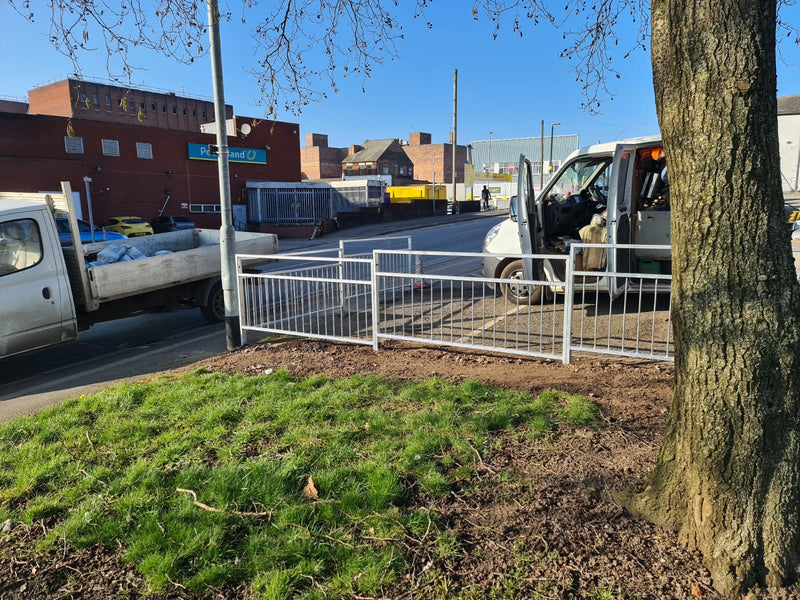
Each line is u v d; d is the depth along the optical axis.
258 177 37.16
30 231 6.50
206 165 34.47
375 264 6.25
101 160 29.94
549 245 8.41
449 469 3.46
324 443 3.85
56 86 60.25
